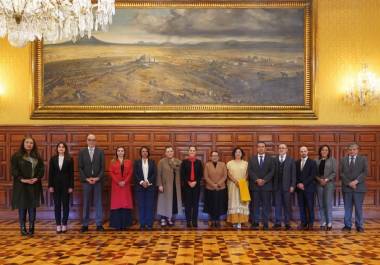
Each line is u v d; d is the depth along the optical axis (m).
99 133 11.08
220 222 10.63
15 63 11.22
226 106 11.17
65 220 9.27
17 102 11.21
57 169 9.26
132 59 11.25
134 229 9.68
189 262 6.67
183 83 11.23
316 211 10.91
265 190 9.69
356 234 9.00
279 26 11.27
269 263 6.61
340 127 11.06
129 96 11.22
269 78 11.23
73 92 11.22
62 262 6.69
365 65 11.05
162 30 11.30
